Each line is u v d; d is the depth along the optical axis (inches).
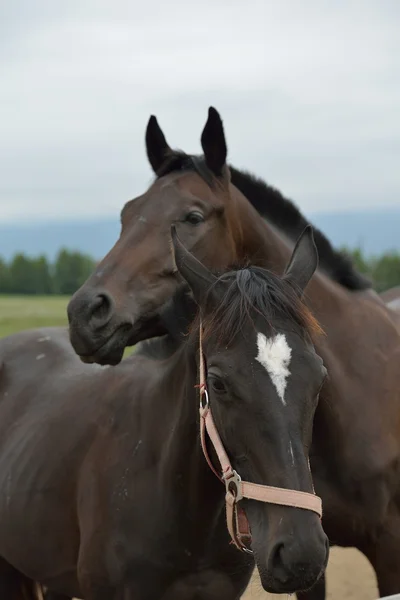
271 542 103.3
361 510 159.0
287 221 182.4
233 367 109.5
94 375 169.2
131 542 136.3
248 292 113.5
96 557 140.6
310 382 109.6
